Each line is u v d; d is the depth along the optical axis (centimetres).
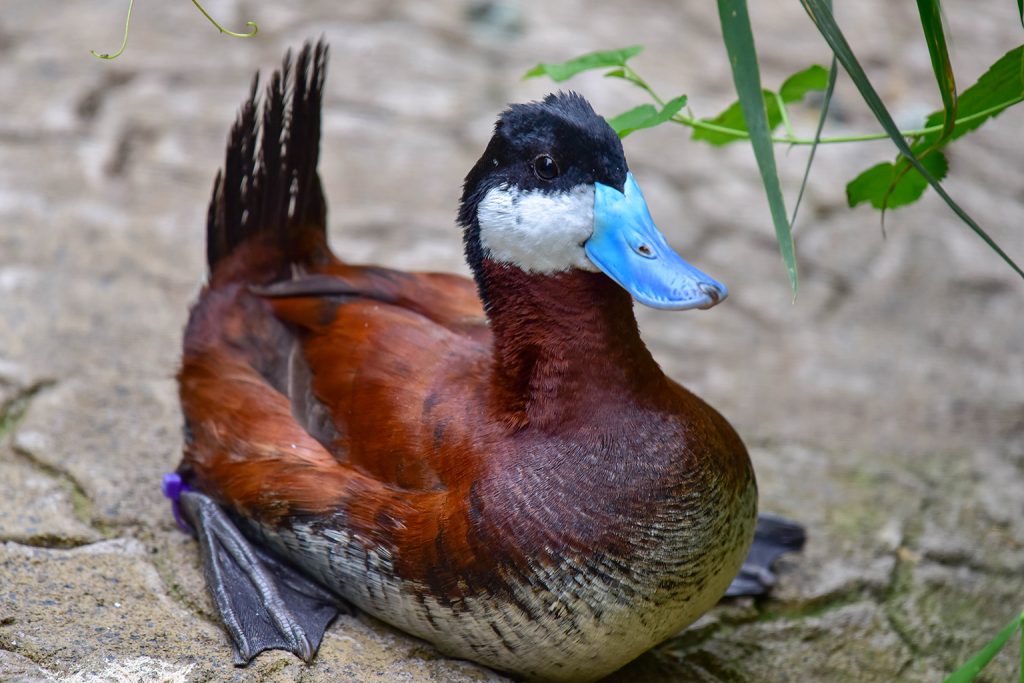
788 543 611
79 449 612
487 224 467
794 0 1261
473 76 1073
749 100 400
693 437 464
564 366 459
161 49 1057
